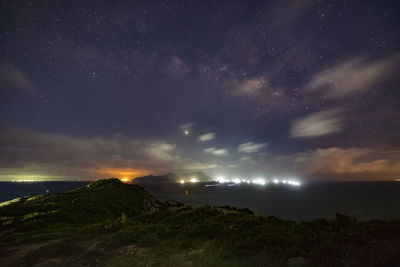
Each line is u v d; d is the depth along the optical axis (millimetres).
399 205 102812
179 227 21422
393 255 8922
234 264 10398
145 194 59250
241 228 18531
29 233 22547
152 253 14148
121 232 19656
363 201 122125
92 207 36156
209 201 119000
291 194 177000
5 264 14203
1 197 151250
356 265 8742
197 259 12320
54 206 32906
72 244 17031
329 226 15812
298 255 11188
